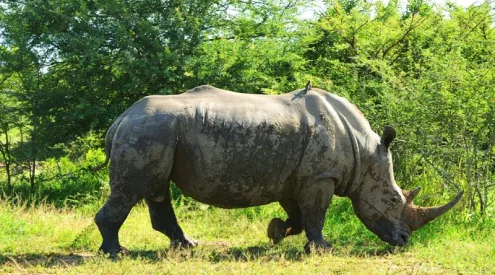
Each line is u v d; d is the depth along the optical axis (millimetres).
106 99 13922
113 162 7988
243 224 10312
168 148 7977
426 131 10992
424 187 11062
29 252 8523
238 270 7348
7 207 10969
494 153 11117
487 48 12805
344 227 10031
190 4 14266
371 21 15789
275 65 14578
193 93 8438
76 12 13273
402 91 11500
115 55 13633
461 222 10047
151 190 8039
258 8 15086
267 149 8164
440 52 13016
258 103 8367
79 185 13242
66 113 13328
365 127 8750
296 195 8477
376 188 8727
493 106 10508
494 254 8414
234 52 13703
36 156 13531
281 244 9109
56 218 10500
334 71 14648
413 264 7926
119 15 13602
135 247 8906
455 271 7609
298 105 8469
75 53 13266
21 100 13156
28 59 13250
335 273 7418
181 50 13695
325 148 8352
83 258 7953
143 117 8016
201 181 8172
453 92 10984
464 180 10750
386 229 8727
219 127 8109
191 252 8445
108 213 8031
